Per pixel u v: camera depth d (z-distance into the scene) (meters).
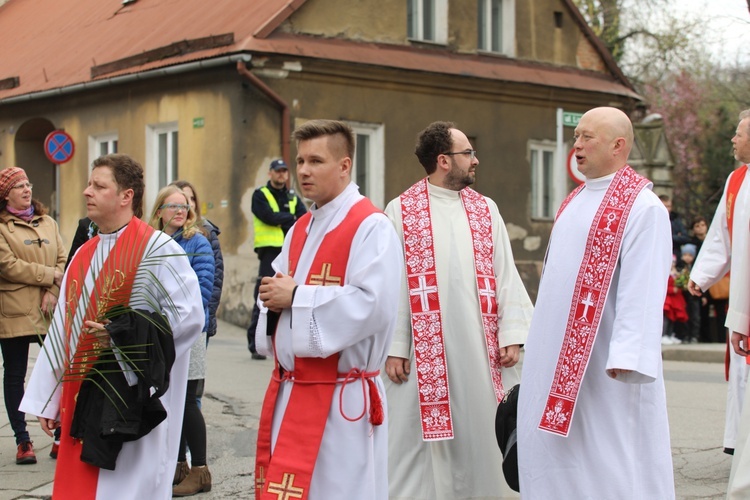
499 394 5.84
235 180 16.39
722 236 7.07
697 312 14.34
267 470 4.46
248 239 16.27
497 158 19.34
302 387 4.41
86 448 4.44
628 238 4.68
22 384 7.19
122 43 19.45
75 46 21.17
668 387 10.76
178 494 6.45
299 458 4.35
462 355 5.84
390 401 5.93
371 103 17.48
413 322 5.85
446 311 5.86
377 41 17.70
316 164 4.46
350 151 4.53
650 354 4.53
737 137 6.80
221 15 17.64
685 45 30.47
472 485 5.81
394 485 5.82
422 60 18.06
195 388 6.52
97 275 4.65
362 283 4.32
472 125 18.97
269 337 4.57
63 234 20.08
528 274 19.75
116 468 4.53
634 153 17.64
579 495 4.71
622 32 31.17
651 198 4.71
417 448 5.83
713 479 7.01
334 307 4.30
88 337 4.50
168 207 6.39
